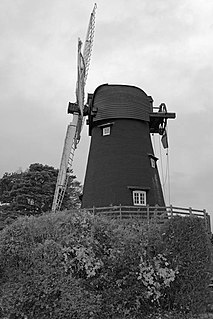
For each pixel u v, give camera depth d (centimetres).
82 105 2608
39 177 4350
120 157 2450
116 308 1164
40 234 1180
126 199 2358
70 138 2666
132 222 1328
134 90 2612
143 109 2580
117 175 2411
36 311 1100
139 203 2380
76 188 4753
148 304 1236
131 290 1186
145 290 1208
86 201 2469
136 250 1212
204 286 1311
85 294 1112
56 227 1185
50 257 1130
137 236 1244
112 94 2562
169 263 1266
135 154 2473
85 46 2820
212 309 1388
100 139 2550
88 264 1148
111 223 1257
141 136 2536
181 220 1317
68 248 1149
